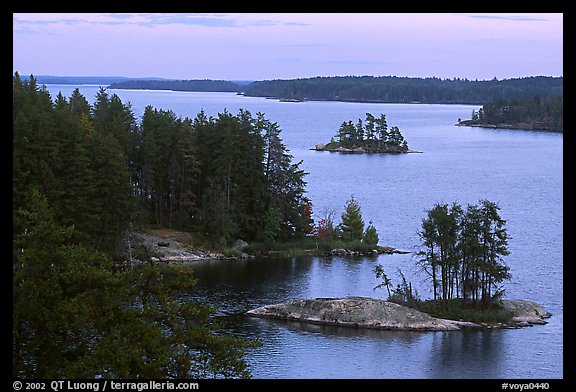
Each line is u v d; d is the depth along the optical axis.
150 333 31.00
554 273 81.06
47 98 91.56
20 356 31.98
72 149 79.50
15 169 72.94
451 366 50.06
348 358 51.94
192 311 33.66
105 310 31.69
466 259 66.44
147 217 91.75
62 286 36.28
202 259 88.19
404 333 59.28
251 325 60.44
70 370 29.39
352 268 85.00
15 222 40.03
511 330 60.59
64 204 77.38
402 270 83.81
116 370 29.41
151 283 33.66
